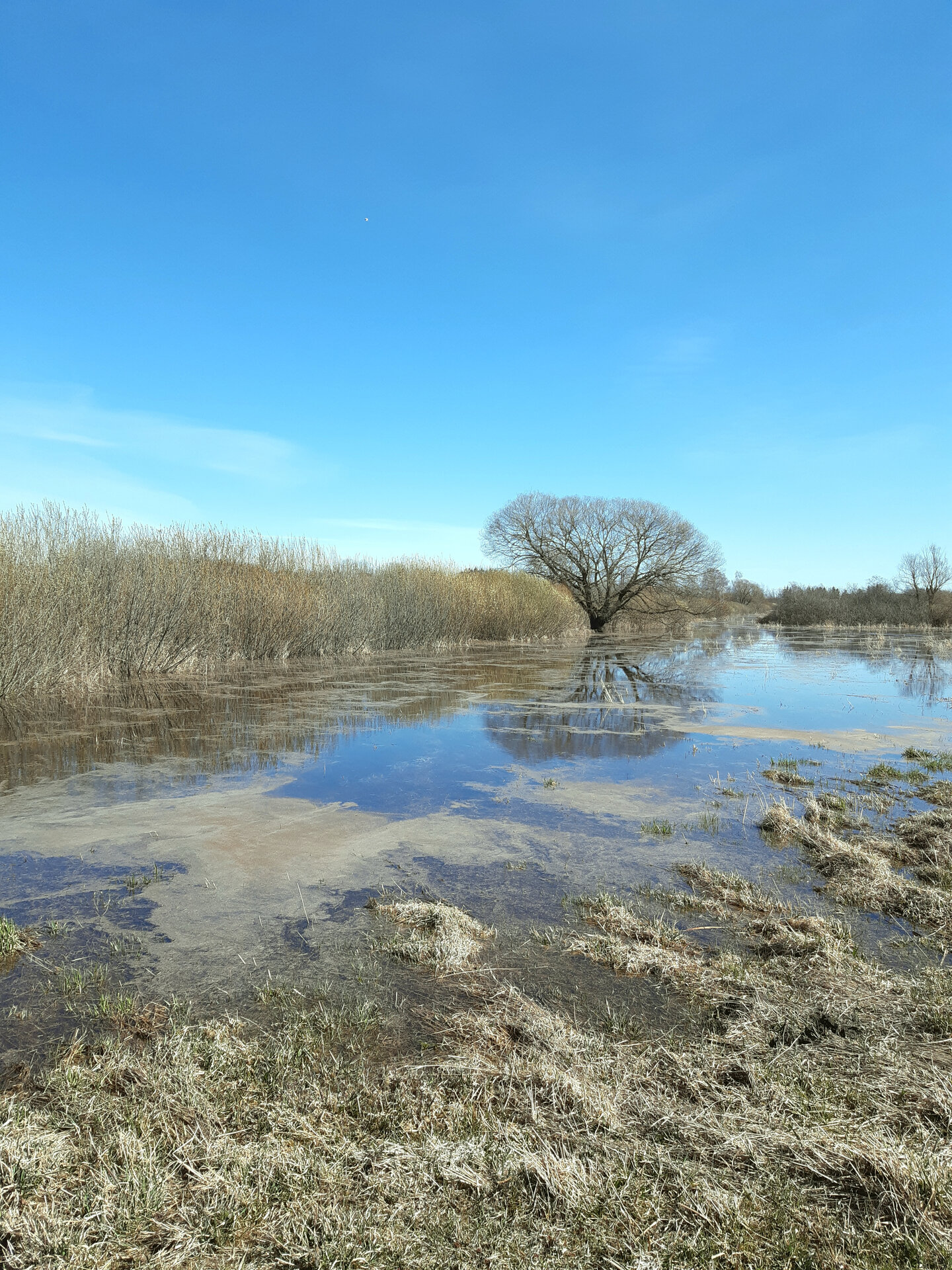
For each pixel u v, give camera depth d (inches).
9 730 385.4
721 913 176.1
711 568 1599.4
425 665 756.0
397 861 209.5
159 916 172.1
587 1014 131.5
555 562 1642.5
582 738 391.2
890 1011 129.6
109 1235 82.4
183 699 487.5
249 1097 105.7
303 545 820.0
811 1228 85.8
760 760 340.8
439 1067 113.3
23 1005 133.0
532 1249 81.9
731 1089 108.9
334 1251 80.7
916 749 360.5
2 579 451.5
